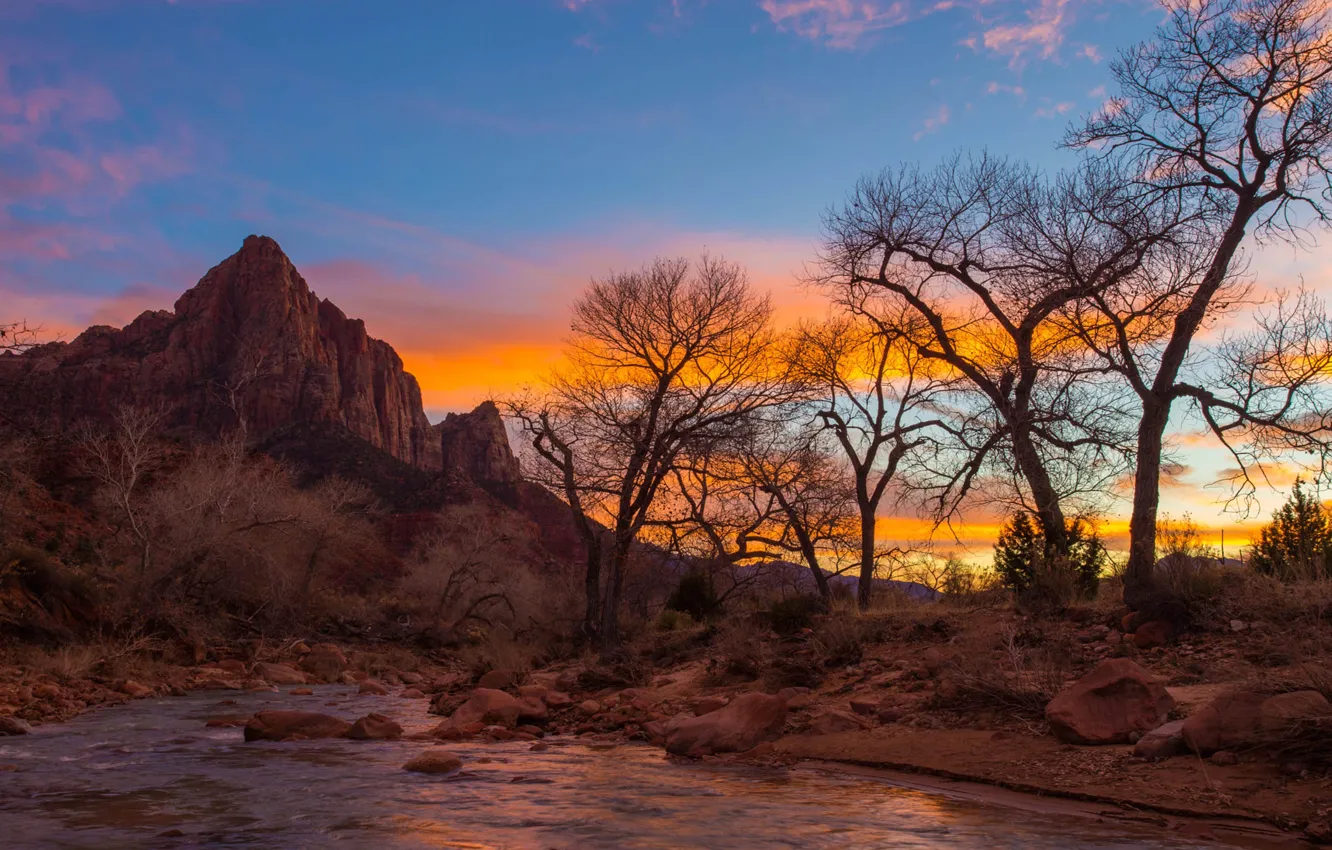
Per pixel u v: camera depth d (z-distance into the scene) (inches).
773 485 1056.2
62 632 896.3
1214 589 480.1
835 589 1096.2
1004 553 692.7
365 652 1243.8
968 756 338.0
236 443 1327.5
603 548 1066.1
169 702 692.1
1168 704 336.8
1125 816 255.4
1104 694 341.4
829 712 419.8
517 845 235.0
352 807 286.5
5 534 991.6
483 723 498.9
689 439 964.0
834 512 1128.8
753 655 581.9
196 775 351.6
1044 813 264.7
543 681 711.1
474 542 1849.2
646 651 772.0
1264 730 283.0
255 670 956.6
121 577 1090.1
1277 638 396.8
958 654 477.7
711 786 320.5
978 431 799.7
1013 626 532.4
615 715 502.0
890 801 288.7
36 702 600.4
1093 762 306.3
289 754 409.1
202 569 1205.1
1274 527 542.0
